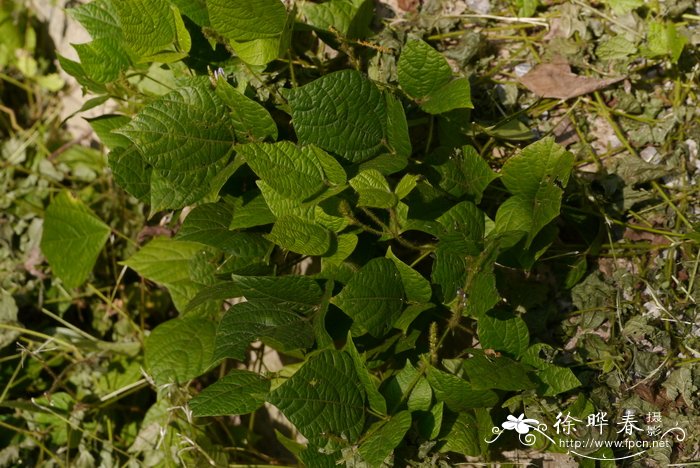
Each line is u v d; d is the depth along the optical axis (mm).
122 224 1021
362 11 852
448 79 807
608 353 806
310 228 785
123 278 1023
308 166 783
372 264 767
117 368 980
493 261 767
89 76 853
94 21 855
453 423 794
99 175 1042
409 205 796
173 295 898
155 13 806
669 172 835
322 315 769
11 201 1049
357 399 771
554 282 833
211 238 813
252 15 787
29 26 1110
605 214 827
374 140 804
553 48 862
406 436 789
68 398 966
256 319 780
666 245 825
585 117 862
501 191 846
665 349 809
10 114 1109
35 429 970
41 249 958
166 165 804
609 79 847
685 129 845
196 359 868
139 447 947
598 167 847
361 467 763
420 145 859
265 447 937
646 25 852
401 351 804
